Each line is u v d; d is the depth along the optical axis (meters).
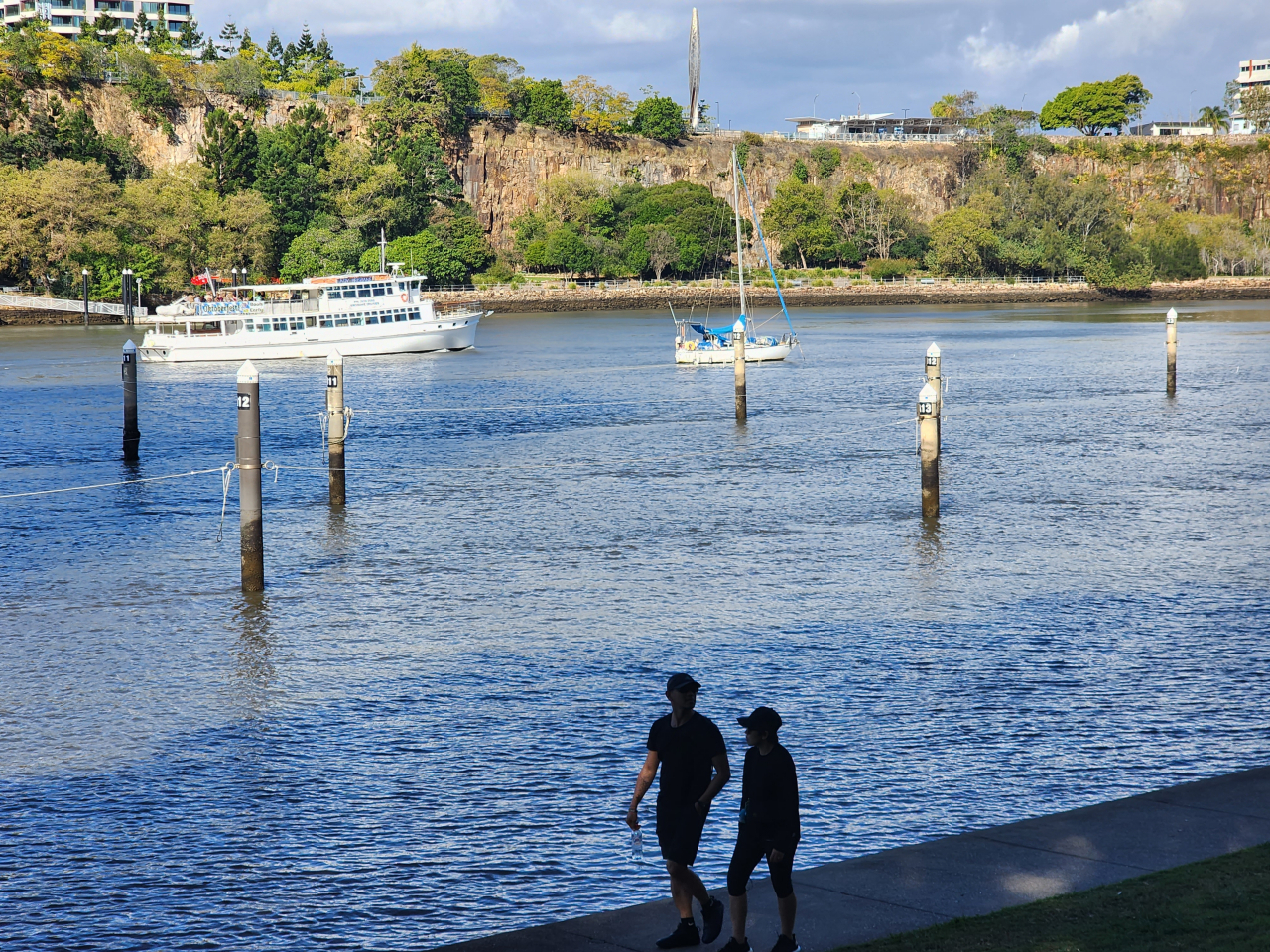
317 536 38.94
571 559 35.47
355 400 80.00
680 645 27.17
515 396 81.31
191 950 14.99
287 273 191.12
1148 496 43.59
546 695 23.95
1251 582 31.52
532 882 16.56
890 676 24.72
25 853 17.52
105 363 109.12
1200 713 22.38
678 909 12.17
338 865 17.09
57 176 168.75
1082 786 19.28
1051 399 74.56
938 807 18.58
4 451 58.12
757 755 11.90
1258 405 70.19
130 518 41.97
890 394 79.56
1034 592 31.06
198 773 20.36
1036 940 11.30
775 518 40.91
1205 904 11.88
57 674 25.55
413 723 22.56
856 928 11.87
